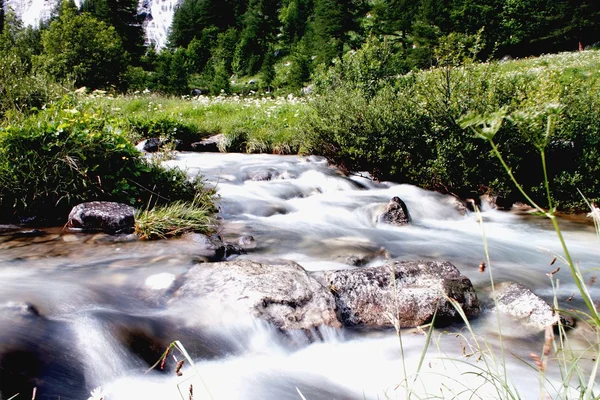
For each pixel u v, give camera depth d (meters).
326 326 3.56
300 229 6.40
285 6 84.19
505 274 5.09
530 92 8.21
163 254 4.57
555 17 44.31
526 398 2.67
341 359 3.29
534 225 7.61
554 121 0.94
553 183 8.52
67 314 3.18
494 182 8.54
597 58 27.50
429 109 8.95
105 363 2.81
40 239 4.98
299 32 76.94
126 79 27.62
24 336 2.80
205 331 3.30
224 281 3.79
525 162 8.73
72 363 2.73
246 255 5.05
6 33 35.56
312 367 3.17
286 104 17.19
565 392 1.53
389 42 13.77
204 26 86.38
